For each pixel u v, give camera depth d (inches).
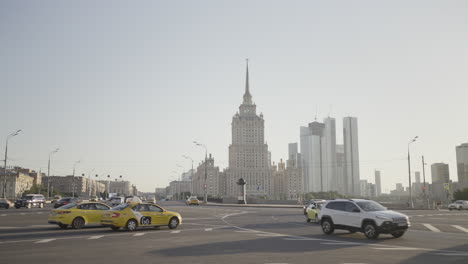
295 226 1073.5
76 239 749.9
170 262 499.2
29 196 2418.8
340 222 819.4
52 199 3779.5
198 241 721.6
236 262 499.5
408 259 522.3
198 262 499.5
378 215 754.2
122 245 663.1
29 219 1306.6
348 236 815.7
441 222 1210.6
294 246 654.5
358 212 788.6
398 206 2842.0
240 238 772.6
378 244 681.6
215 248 629.0
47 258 528.1
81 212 988.6
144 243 691.4
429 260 514.3
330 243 693.9
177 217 994.1
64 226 989.8
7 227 1010.1
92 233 864.9
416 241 724.7
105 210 1028.5
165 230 944.3
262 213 1798.7
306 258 531.2
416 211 2085.4
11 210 2030.0
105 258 529.0
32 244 674.2
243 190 3540.8
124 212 920.9
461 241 725.3
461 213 1823.3
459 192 4133.9
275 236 810.8
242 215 1626.5
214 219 1368.1
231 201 3941.9
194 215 1621.6
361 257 539.5
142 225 936.9
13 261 504.1
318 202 1207.6
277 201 3575.3
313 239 756.6
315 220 1208.8
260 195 7652.6
